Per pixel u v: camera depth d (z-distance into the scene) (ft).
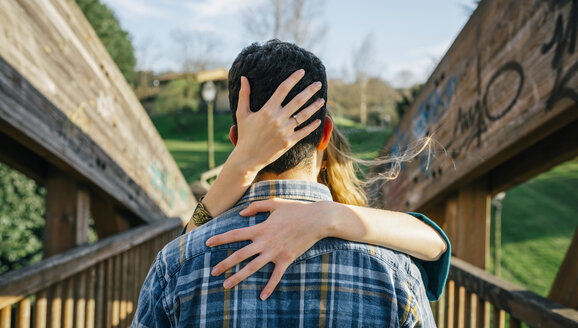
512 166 8.63
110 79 8.87
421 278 2.99
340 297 2.69
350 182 4.48
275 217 2.80
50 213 8.32
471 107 7.63
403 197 11.78
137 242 10.35
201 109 130.72
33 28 6.19
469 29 7.71
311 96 2.79
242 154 2.87
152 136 11.75
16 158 7.88
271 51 2.90
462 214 9.32
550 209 44.45
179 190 15.21
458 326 7.51
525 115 5.89
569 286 6.00
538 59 5.57
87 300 8.33
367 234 2.85
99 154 8.46
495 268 25.61
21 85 5.91
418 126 10.32
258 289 2.68
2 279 5.68
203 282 2.71
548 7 5.37
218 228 2.91
